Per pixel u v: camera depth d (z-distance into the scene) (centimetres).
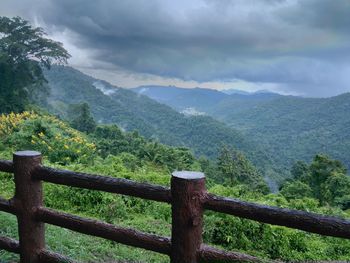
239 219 645
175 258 239
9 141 1355
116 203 712
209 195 232
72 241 468
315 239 702
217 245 641
